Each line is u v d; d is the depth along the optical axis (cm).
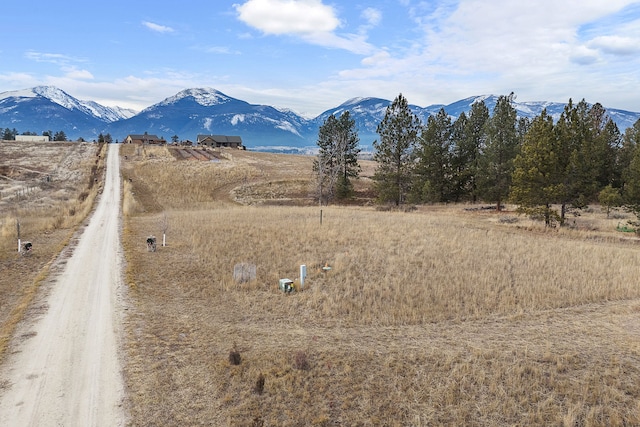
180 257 2336
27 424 859
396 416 924
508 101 4659
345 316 1523
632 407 948
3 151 9438
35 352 1172
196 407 931
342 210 4591
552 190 3288
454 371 1084
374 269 2086
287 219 3656
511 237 2948
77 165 8188
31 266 2103
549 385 1038
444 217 4025
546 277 1980
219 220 3581
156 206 5294
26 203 4456
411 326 1430
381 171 5534
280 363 1127
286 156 11188
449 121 5378
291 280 1855
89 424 864
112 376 1050
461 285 1838
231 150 11769
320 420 896
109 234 3033
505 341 1288
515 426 893
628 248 2736
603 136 5000
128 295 1684
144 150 10444
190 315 1497
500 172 4600
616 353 1198
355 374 1085
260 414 916
